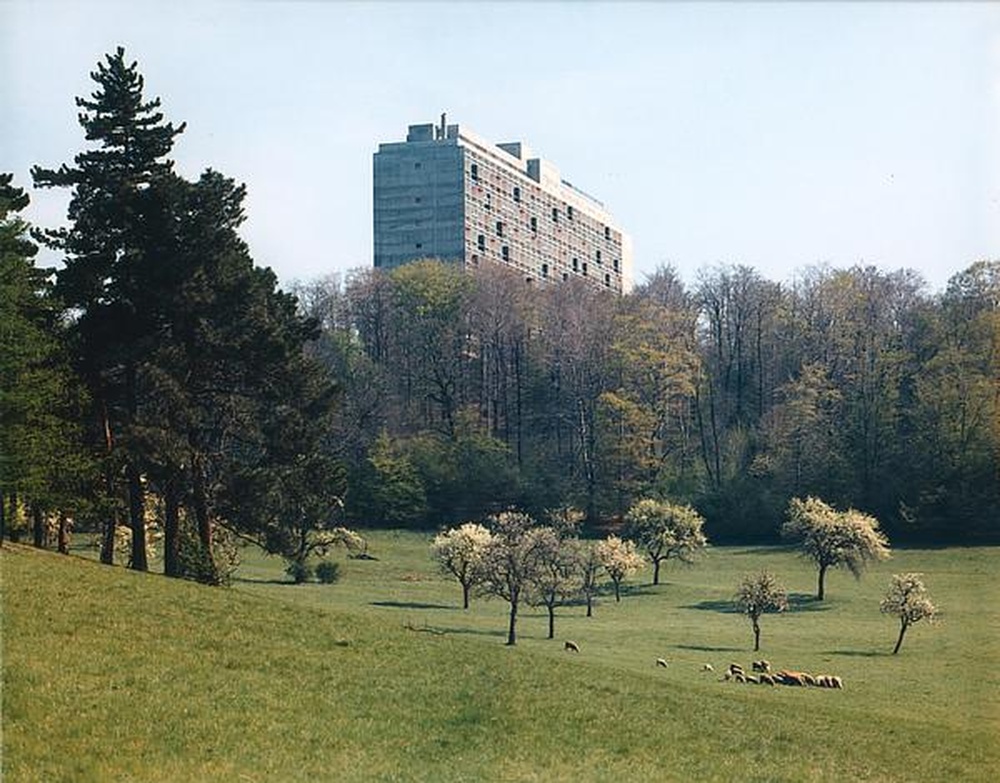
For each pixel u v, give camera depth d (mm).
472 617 86188
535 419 153000
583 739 36281
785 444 132750
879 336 141500
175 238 63031
